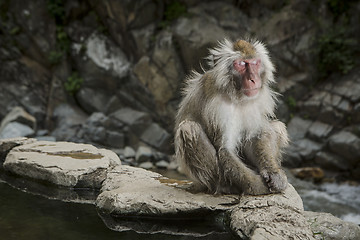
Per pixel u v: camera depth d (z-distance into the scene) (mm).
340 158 20953
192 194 7863
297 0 23812
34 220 7301
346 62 23156
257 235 6102
